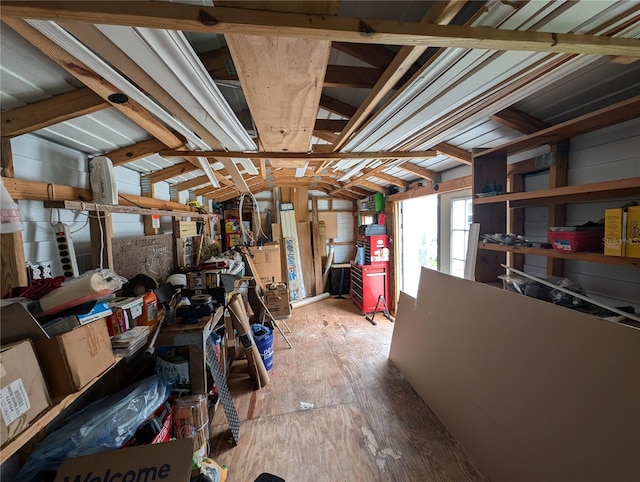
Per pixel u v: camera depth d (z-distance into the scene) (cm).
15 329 87
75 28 70
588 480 108
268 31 67
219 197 502
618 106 111
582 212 162
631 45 82
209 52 132
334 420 205
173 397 163
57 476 104
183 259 290
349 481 157
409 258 454
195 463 135
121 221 213
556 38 78
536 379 137
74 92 112
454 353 200
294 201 583
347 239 626
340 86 141
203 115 129
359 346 333
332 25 67
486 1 80
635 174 132
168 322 175
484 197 188
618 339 108
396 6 103
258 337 283
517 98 126
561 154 165
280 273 493
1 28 76
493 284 202
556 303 144
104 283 110
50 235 141
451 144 219
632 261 105
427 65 101
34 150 132
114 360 116
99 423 124
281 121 137
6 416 73
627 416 101
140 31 72
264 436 192
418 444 181
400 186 412
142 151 178
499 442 151
